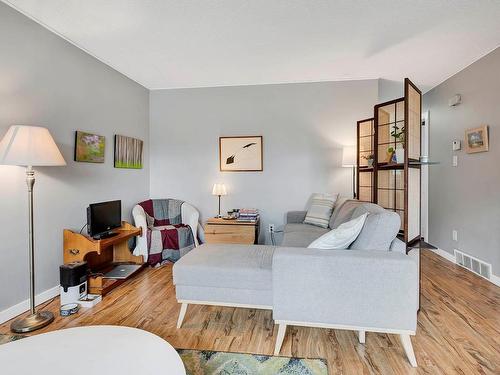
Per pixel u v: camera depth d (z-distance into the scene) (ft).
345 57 10.50
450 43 9.34
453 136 12.18
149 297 8.64
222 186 13.17
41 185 8.34
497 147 9.53
